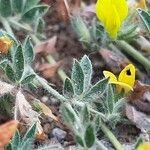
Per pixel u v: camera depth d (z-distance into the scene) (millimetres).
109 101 80
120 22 90
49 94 91
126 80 84
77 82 80
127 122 87
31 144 80
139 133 87
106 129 83
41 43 97
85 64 81
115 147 82
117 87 85
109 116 82
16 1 97
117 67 97
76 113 82
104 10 90
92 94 81
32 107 84
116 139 82
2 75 85
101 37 97
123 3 89
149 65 97
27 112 81
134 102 89
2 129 67
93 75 97
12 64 83
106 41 97
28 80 82
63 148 83
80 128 71
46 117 87
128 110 86
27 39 85
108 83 80
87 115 72
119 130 87
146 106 89
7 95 84
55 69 95
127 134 87
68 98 82
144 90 88
